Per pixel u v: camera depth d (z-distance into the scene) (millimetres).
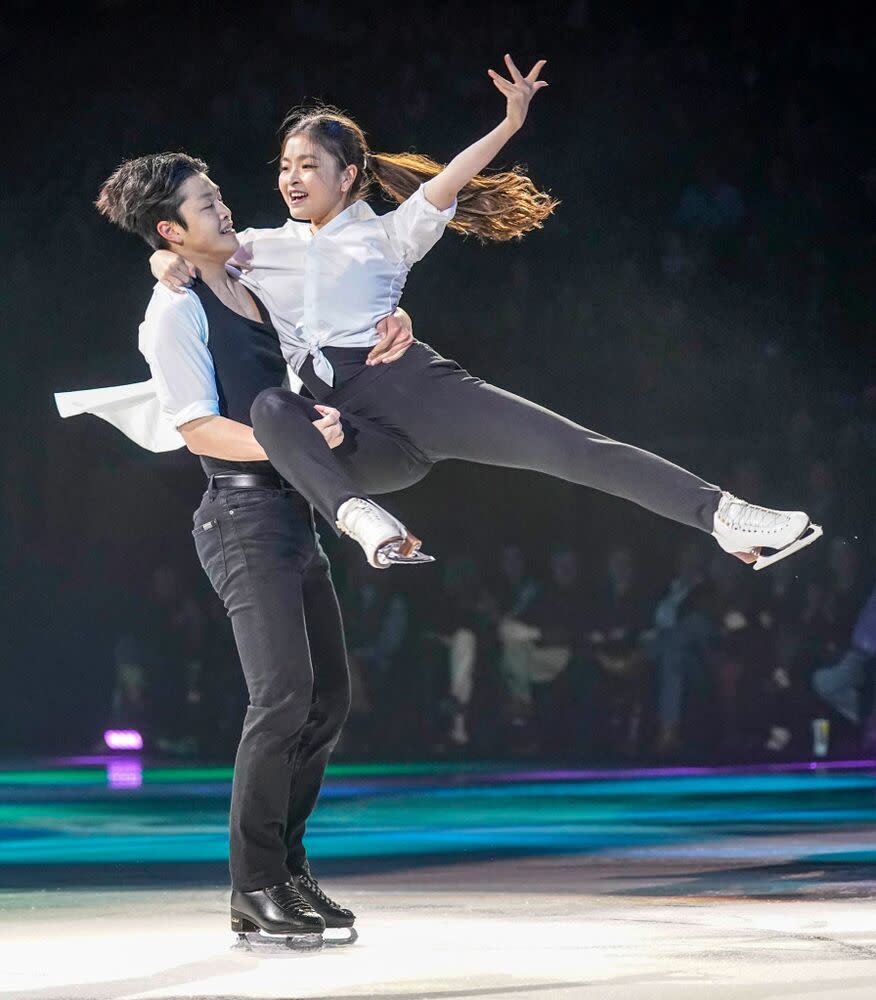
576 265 39500
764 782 24016
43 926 11109
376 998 8258
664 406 38750
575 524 37031
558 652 32031
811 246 38969
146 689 34688
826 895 12250
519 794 22328
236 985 8695
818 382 38344
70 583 39031
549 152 39969
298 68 39688
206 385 10445
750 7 39844
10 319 39656
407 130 39781
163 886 13312
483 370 39156
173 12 39469
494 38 40062
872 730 29125
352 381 10508
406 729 32969
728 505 9492
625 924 10844
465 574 32844
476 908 11766
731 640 30312
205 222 10617
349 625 33875
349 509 9242
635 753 31078
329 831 17484
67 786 25250
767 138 39688
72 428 39562
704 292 39031
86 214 39562
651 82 40000
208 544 10477
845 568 30094
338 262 10656
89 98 39562
